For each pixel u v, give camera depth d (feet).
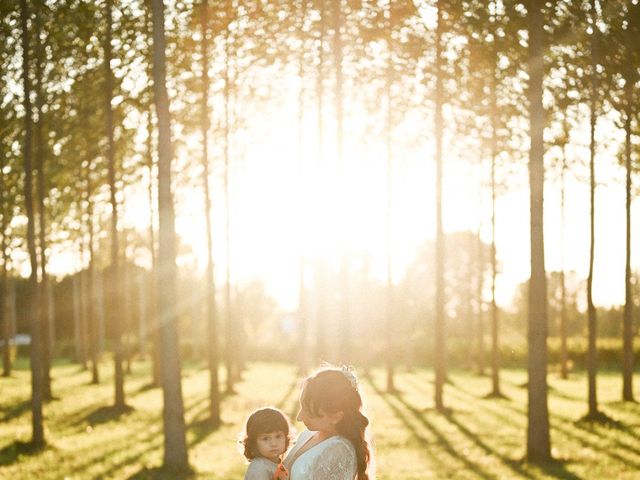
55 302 324.19
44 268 111.65
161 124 54.75
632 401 102.53
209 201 84.48
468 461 60.13
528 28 57.72
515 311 328.90
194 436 75.31
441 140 88.02
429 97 76.89
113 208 93.35
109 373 175.63
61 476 52.95
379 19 70.85
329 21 76.07
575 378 157.17
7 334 158.51
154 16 54.85
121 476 52.75
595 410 83.71
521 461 58.70
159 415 91.86
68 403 104.99
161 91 54.80
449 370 197.26
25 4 65.00
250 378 161.27
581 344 200.44
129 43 76.13
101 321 241.55
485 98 64.75
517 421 87.92
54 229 115.96
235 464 58.54
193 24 74.74
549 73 60.13
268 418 17.33
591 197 80.02
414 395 122.42
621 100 60.64
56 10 69.82
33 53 69.21
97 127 92.94
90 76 82.12
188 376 168.45
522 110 62.34
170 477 52.31
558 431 76.18
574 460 58.44
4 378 152.87
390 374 127.34
